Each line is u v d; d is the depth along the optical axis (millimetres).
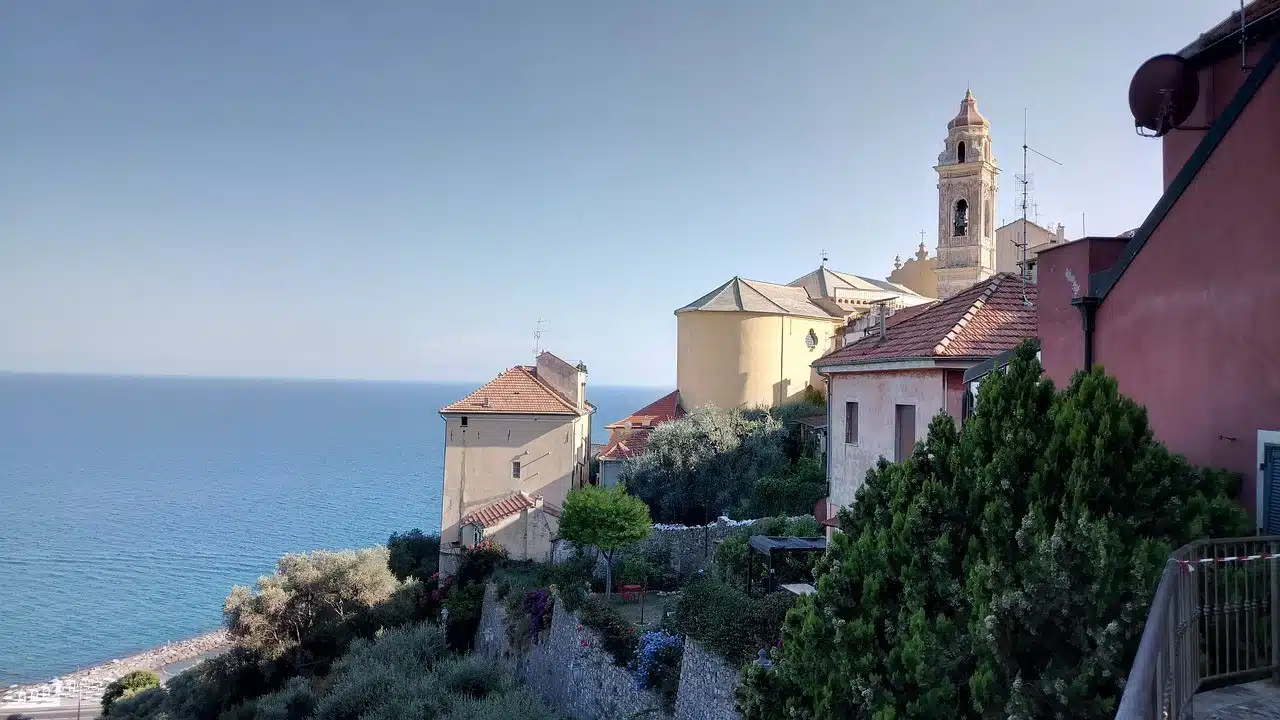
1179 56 10586
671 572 34750
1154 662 5141
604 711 23281
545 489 43250
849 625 9680
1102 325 11531
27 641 64312
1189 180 9883
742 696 11547
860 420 21188
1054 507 8633
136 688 46656
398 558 45438
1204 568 6641
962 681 8484
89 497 133000
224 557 89125
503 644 32688
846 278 67062
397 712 25844
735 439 44219
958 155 56500
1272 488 8641
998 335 18016
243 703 35781
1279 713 6305
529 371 48375
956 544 9594
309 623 38625
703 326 56625
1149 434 8781
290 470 172875
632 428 55062
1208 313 9586
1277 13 10078
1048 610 7488
